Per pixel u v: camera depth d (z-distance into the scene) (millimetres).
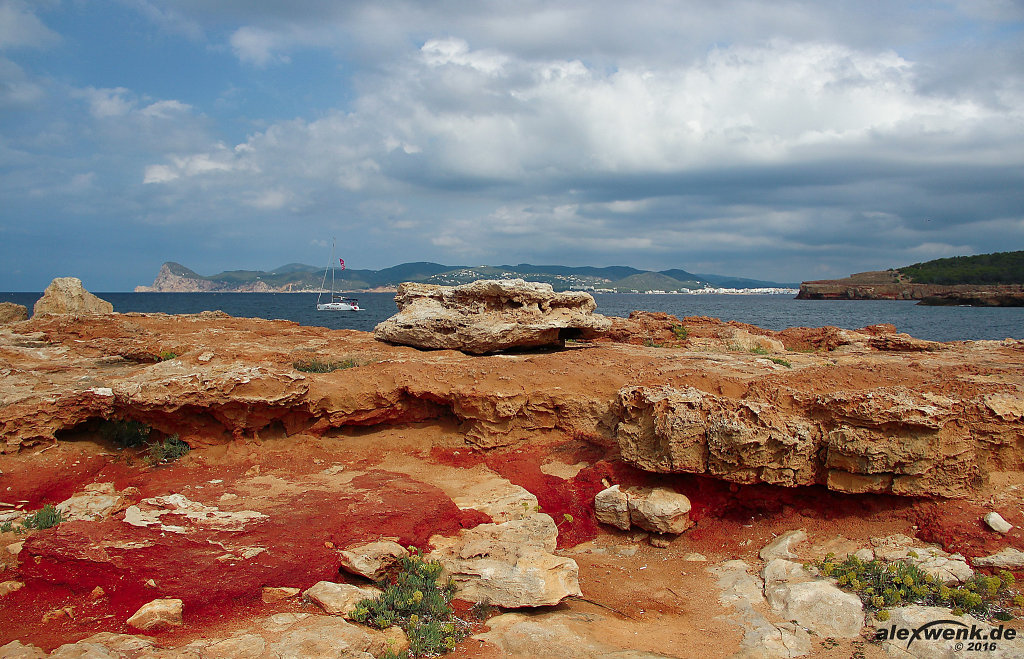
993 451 14148
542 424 19047
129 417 17484
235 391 17281
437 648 10133
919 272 167625
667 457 15086
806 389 16312
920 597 11430
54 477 15570
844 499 14648
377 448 18953
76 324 28188
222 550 11633
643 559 14453
